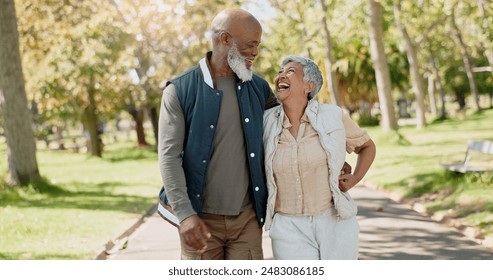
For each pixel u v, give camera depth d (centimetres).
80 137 6612
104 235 934
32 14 2092
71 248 826
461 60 6244
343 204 388
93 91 3161
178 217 349
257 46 371
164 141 363
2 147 4372
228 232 377
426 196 1220
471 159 1714
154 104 3312
